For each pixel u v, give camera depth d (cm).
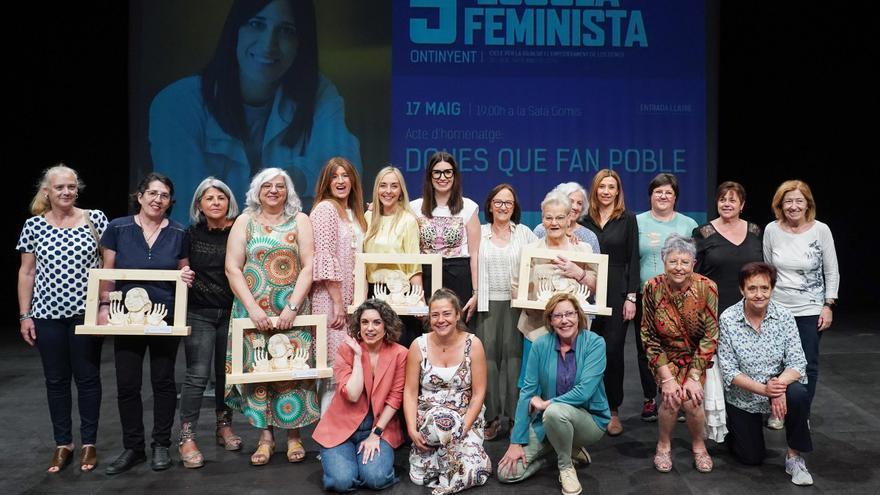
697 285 340
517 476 329
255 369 350
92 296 334
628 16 729
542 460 344
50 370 347
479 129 727
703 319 341
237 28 708
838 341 639
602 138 734
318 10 715
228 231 359
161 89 709
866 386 485
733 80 870
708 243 391
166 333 334
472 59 723
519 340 385
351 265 371
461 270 381
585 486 326
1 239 880
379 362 337
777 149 891
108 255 345
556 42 727
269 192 348
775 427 400
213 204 349
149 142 711
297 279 355
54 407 350
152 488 326
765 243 392
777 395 324
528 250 366
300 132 718
